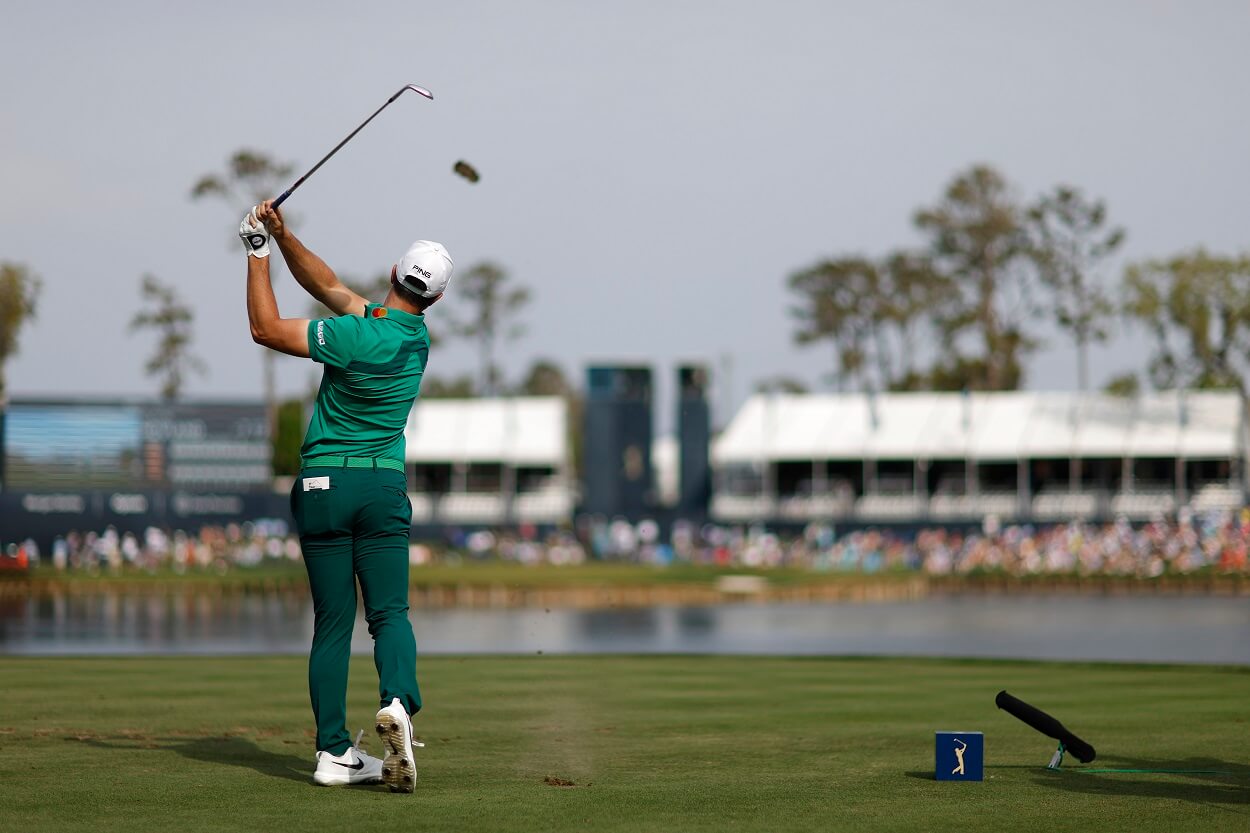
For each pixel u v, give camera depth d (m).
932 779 21.53
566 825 17.69
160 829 17.33
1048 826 17.73
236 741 25.69
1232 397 195.12
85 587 137.88
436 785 20.83
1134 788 20.64
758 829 17.50
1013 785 20.95
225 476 174.12
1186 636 75.38
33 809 18.64
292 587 136.50
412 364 21.48
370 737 26.56
